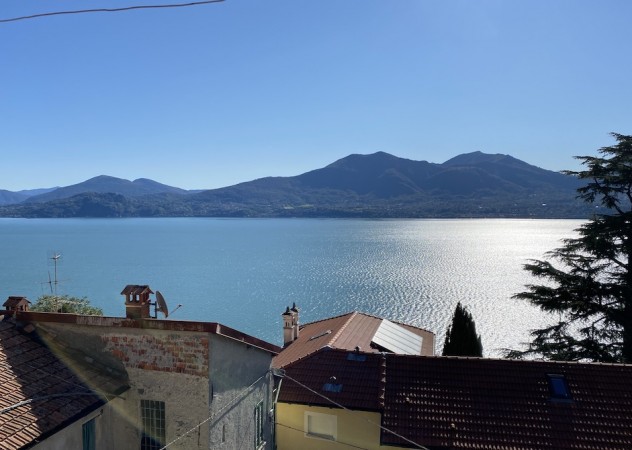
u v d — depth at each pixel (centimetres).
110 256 16650
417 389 2091
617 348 2822
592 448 1758
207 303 8794
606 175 3000
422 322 7425
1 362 1295
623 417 1845
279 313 8025
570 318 2942
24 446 1077
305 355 2581
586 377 2012
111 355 1466
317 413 2159
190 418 1402
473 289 10025
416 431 1908
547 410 1909
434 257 16175
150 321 1421
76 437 1278
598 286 2852
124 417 1441
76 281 11019
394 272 12538
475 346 3005
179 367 1412
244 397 1639
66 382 1343
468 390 2044
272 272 12600
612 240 2834
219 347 1460
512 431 1855
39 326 1515
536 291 3003
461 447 1820
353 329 3055
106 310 8019
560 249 3178
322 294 9550
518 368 2097
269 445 1873
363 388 2164
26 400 1197
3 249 19150
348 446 2108
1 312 1540
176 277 11756
